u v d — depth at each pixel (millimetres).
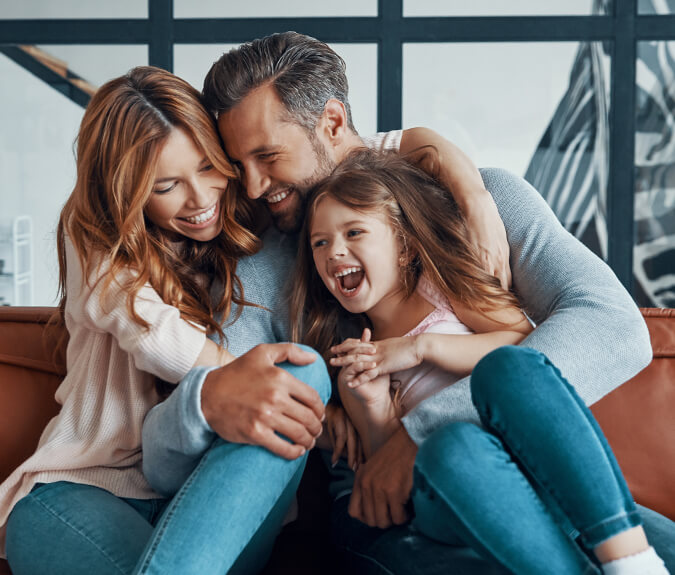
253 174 1242
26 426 1274
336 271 1195
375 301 1212
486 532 816
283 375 950
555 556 809
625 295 1145
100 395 1171
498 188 1316
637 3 4090
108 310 1129
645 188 4234
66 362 1303
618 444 1206
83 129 1203
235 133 1221
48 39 4160
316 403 964
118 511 1044
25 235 4320
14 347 1326
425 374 1176
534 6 4102
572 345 1050
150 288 1168
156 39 4125
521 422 845
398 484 1050
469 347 1121
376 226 1192
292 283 1308
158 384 1191
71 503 1047
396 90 4125
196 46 4133
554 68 4141
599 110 4168
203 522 878
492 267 1203
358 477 1096
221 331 1228
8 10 4156
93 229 1183
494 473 827
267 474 924
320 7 4090
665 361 1238
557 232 1240
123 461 1145
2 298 4344
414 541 1025
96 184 1207
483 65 4133
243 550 1000
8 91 4238
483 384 872
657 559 816
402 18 4078
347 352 1131
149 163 1150
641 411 1214
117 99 1163
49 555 999
